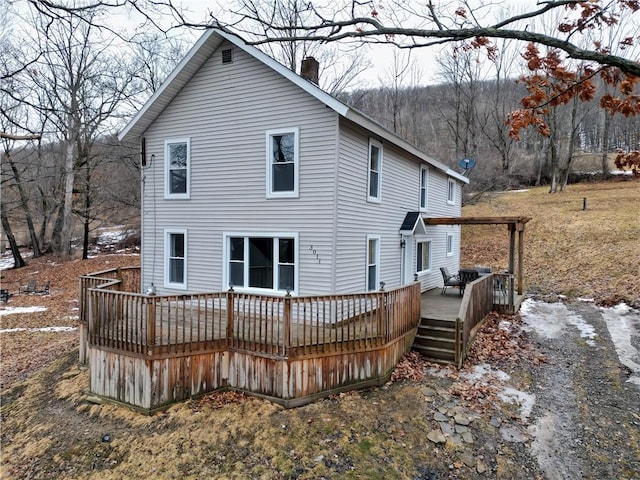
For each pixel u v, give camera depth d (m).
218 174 11.41
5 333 14.76
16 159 25.16
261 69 10.72
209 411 7.57
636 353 9.27
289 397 7.59
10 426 8.23
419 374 8.71
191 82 11.82
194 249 11.85
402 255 13.87
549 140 36.91
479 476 5.80
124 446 6.91
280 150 10.59
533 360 9.30
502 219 14.25
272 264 10.68
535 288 16.47
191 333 7.90
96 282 10.13
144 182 12.75
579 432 6.58
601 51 4.69
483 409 7.23
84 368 10.20
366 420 7.05
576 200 28.38
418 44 4.34
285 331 7.57
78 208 28.14
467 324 9.63
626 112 4.49
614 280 15.08
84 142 27.64
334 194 9.77
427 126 40.25
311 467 6.06
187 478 6.09
